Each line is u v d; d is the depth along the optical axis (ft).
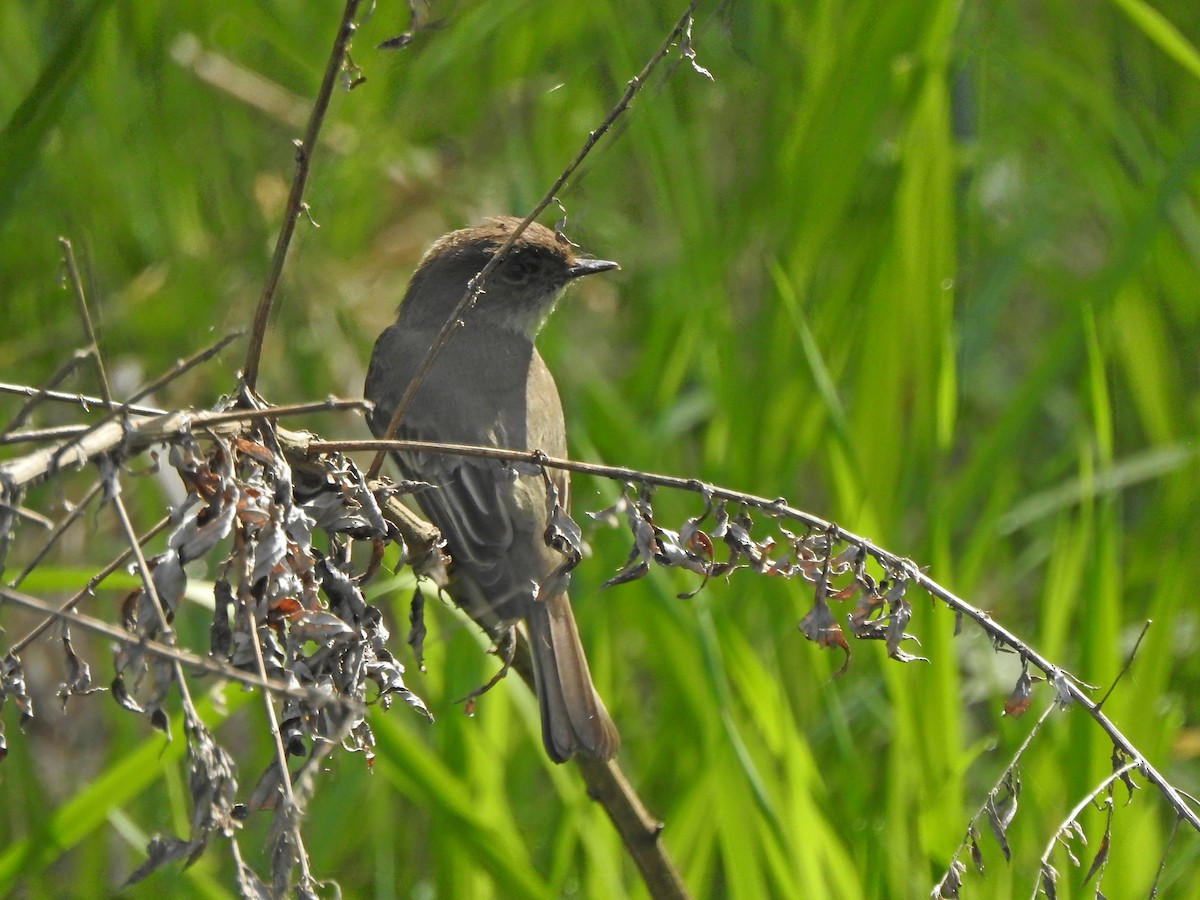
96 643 32.55
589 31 35.29
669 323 32.71
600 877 25.13
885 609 17.20
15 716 30.76
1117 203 34.94
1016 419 28.55
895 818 25.08
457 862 25.21
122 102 33.99
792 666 28.63
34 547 30.89
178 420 14.34
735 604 29.01
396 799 29.17
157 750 23.30
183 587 14.20
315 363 34.58
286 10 36.76
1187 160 29.50
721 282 32.45
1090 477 26.84
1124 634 30.30
